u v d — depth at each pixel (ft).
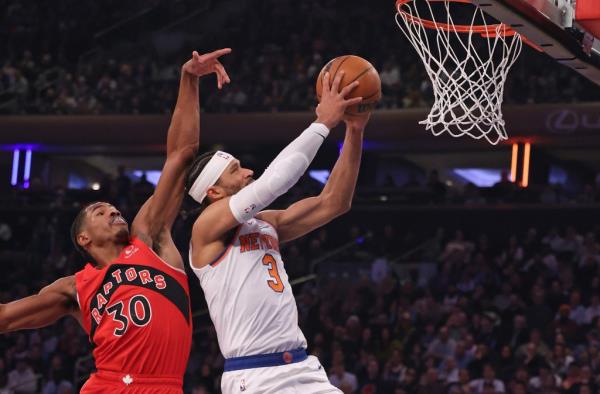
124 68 65.51
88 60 69.51
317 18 66.90
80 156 69.26
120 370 12.78
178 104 13.61
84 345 47.24
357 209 58.70
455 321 41.01
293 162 12.21
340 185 13.50
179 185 13.46
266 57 64.85
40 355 46.09
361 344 42.16
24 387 44.70
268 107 60.64
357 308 45.60
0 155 66.59
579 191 65.57
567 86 57.93
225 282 12.42
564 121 55.67
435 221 57.62
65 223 60.18
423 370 39.22
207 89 62.69
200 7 73.15
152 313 12.80
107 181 62.03
